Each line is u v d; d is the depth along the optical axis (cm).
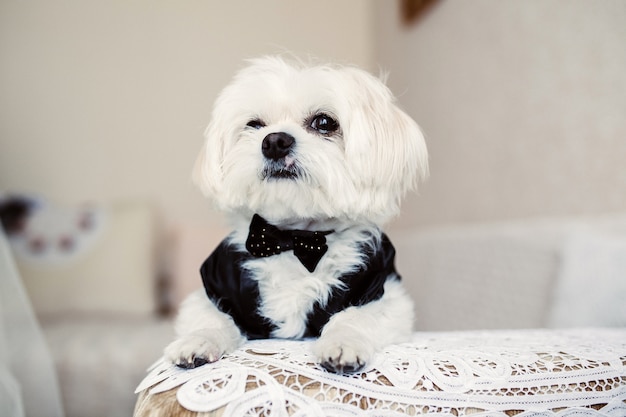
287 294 115
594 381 82
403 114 144
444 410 73
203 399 72
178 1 404
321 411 70
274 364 80
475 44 280
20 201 342
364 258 120
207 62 405
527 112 234
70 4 389
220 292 120
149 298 328
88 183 384
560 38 210
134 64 396
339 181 122
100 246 333
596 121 190
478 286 226
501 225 236
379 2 426
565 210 209
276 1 422
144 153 392
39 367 185
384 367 81
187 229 348
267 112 137
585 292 155
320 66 152
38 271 322
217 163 139
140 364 220
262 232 118
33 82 381
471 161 287
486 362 83
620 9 178
